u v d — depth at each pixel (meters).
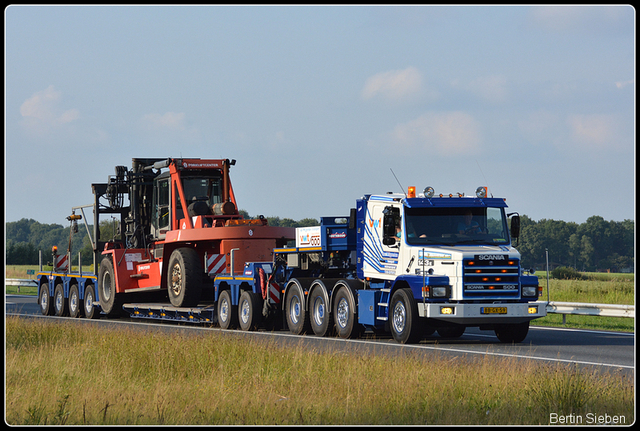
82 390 16.77
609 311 33.88
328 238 31.02
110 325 36.31
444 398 15.12
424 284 25.80
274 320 33.22
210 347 21.80
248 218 37.16
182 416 14.05
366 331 32.41
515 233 27.62
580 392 15.06
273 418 13.91
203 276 37.44
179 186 37.03
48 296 48.44
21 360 21.20
